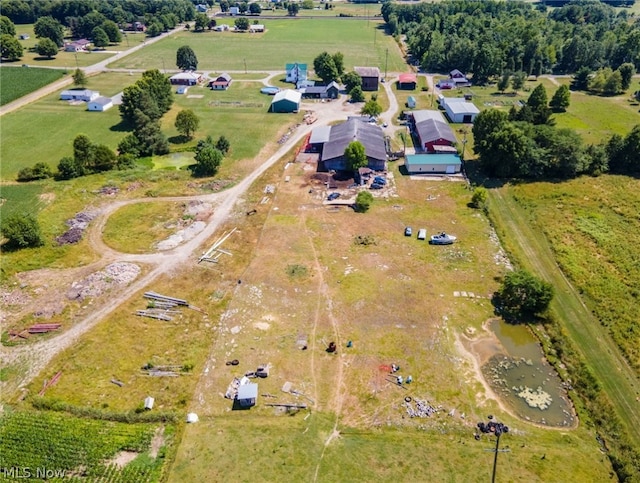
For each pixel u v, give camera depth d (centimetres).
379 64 17000
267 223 7462
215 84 14000
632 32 15412
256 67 16450
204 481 3925
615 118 11519
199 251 6825
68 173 8750
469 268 6444
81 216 7606
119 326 5534
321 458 4109
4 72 14925
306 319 5622
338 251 6781
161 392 4756
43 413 4500
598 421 4438
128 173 8950
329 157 8931
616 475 3978
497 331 5500
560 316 5678
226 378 4900
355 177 8812
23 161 9419
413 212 7719
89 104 12175
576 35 16188
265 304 5862
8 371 4962
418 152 9906
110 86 14238
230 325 5566
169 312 5744
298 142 10412
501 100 13025
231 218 7619
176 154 9975
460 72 15288
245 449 4188
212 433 4334
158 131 10075
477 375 4950
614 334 5375
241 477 3959
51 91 13638
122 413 4481
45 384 4812
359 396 4688
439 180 8731
